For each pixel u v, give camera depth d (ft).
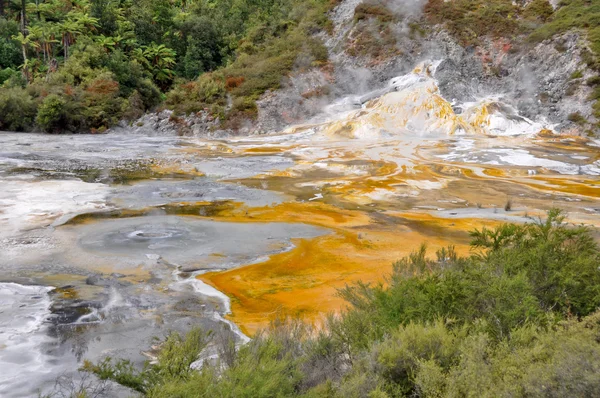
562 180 63.31
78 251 35.86
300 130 102.73
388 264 34.17
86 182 59.72
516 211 48.98
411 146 85.20
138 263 33.91
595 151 80.23
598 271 21.44
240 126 106.73
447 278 20.54
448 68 111.04
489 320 17.76
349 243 38.83
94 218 44.39
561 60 105.70
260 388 14.25
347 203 52.16
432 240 39.65
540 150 80.74
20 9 166.81
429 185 60.39
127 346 22.72
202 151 85.05
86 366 19.22
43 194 52.65
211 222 44.21
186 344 18.60
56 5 160.25
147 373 17.42
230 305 27.61
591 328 15.56
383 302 20.59
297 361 16.65
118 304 27.45
